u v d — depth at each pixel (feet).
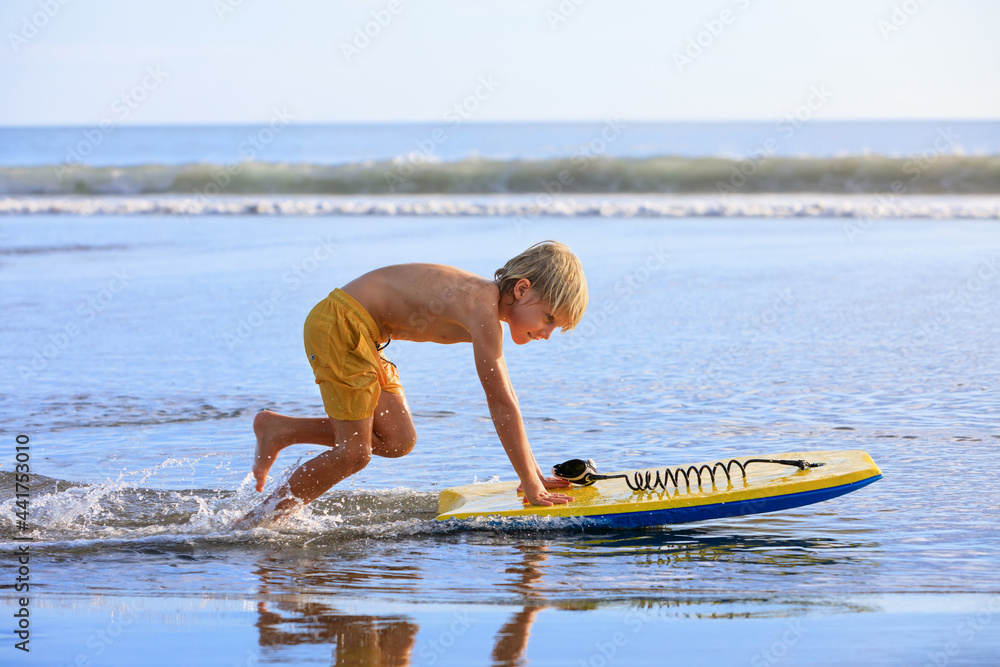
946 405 16.34
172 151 178.91
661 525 11.25
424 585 9.16
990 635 7.68
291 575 9.52
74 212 64.64
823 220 53.78
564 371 19.98
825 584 9.04
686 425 15.60
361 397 11.34
